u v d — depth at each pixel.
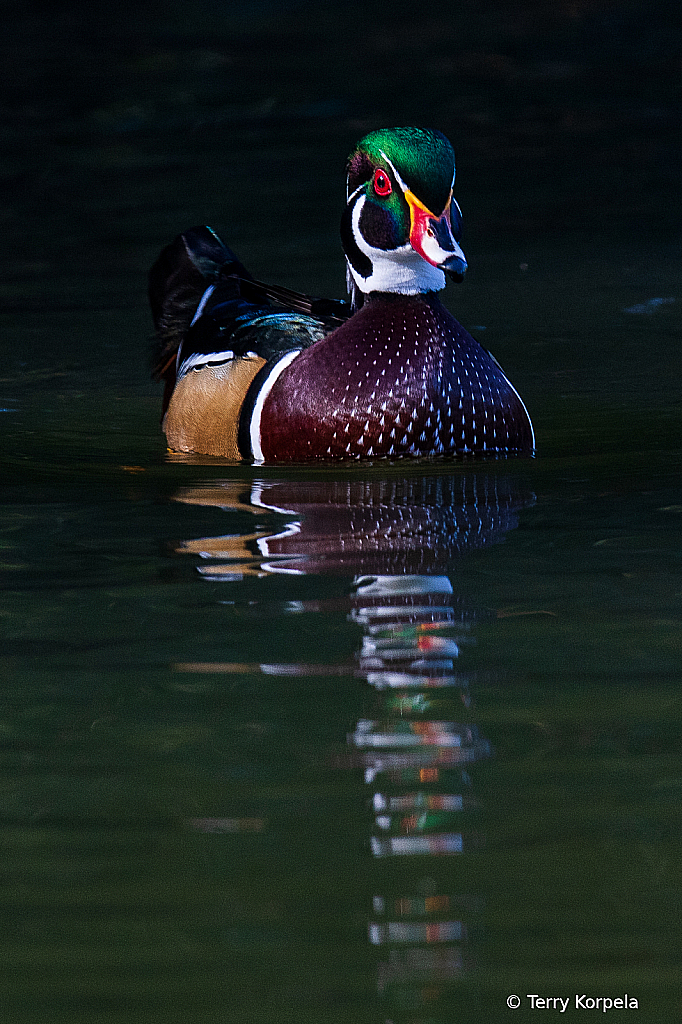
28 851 6.00
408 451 12.02
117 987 5.16
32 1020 4.98
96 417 14.49
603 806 6.26
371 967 5.24
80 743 6.90
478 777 6.54
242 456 12.55
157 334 15.23
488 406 12.11
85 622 8.41
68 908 5.61
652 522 10.21
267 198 22.83
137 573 9.28
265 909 5.58
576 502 10.79
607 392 14.96
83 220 22.14
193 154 25.47
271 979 5.18
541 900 5.60
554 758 6.66
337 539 9.94
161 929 5.46
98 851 6.00
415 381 11.88
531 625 8.20
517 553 9.53
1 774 6.62
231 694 7.39
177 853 5.93
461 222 12.26
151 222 21.84
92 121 27.64
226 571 9.30
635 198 22.97
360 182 12.12
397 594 8.79
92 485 11.73
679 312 18.06
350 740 6.87
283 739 6.90
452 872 5.79
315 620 8.35
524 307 18.44
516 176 24.27
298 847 6.01
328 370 12.05
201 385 13.09
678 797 6.33
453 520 10.36
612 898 5.58
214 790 6.43
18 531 10.35
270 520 10.47
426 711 7.17
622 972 5.18
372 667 7.67
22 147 26.19
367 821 6.16
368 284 12.19
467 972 5.21
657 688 7.35
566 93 28.44
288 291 13.99
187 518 10.59
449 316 12.28
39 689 7.50
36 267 20.17
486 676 7.55
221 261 15.02
